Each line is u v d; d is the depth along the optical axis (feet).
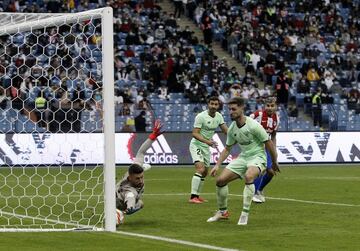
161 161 245.86
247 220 110.93
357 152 260.83
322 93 306.35
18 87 219.20
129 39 311.47
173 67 297.94
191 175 210.79
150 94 287.07
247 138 111.04
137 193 108.99
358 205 136.05
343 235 97.71
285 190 167.43
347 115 291.79
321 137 258.98
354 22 354.33
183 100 285.84
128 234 97.55
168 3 347.97
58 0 317.83
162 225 107.65
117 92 277.03
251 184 108.88
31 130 209.15
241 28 333.01
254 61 318.86
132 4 329.93
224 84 300.61
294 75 318.45
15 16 120.78
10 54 228.02
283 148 254.68
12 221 111.55
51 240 91.86
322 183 186.19
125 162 242.37
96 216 117.08
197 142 143.43
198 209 128.88
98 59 218.38
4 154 209.05
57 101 211.20
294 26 344.69
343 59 332.39
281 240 93.20
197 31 336.08
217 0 344.49
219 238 94.63
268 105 142.41
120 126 261.03
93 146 209.97
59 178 189.16
